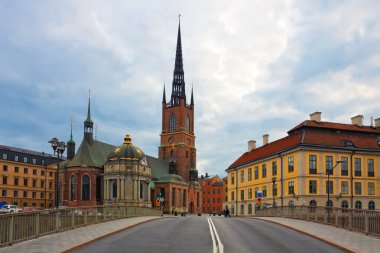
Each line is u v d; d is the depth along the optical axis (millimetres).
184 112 143125
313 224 33344
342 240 22234
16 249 17844
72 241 20625
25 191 126875
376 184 73250
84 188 95938
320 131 73250
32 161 130375
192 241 21484
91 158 97625
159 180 122438
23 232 20562
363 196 72062
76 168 95875
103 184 97250
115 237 23500
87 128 101812
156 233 25750
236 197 98375
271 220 40031
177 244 20266
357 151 72562
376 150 73438
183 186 129000
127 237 23453
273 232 27047
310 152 70438
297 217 41906
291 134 77562
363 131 75562
